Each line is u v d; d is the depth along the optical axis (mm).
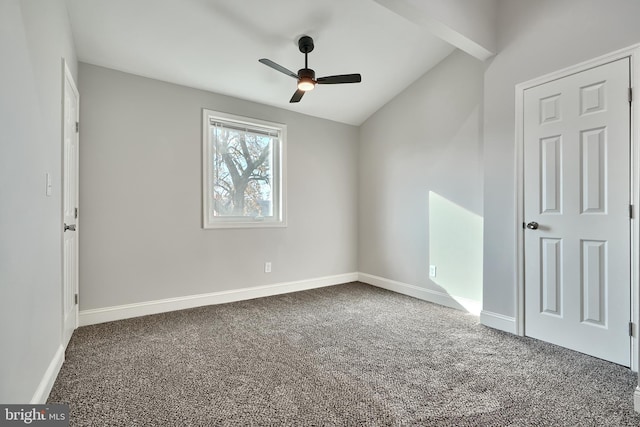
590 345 2184
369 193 4457
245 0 2410
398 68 3492
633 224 1993
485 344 2395
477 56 2770
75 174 2627
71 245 2477
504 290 2676
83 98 2799
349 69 3381
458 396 1713
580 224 2229
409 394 1731
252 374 1944
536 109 2467
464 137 3244
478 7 2584
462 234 3271
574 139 2258
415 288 3777
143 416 1532
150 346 2344
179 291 3258
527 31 2518
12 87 1235
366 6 2594
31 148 1450
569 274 2289
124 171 2973
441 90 3473
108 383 1823
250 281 3711
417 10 2191
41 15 1602
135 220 3023
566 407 1611
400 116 3971
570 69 2268
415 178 3787
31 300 1438
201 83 3307
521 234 2562
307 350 2295
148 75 3090
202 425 1475
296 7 2527
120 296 2953
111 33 2555
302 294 3896
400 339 2500
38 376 1548
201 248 3385
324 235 4328
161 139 3164
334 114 4246
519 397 1701
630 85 2004
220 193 3572
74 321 2615
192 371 1976
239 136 3709
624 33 2025
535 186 2477
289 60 3119
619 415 1546
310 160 4207
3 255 1146
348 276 4559
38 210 1542
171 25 2549
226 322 2877
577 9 2236
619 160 2051
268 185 3928
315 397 1701
